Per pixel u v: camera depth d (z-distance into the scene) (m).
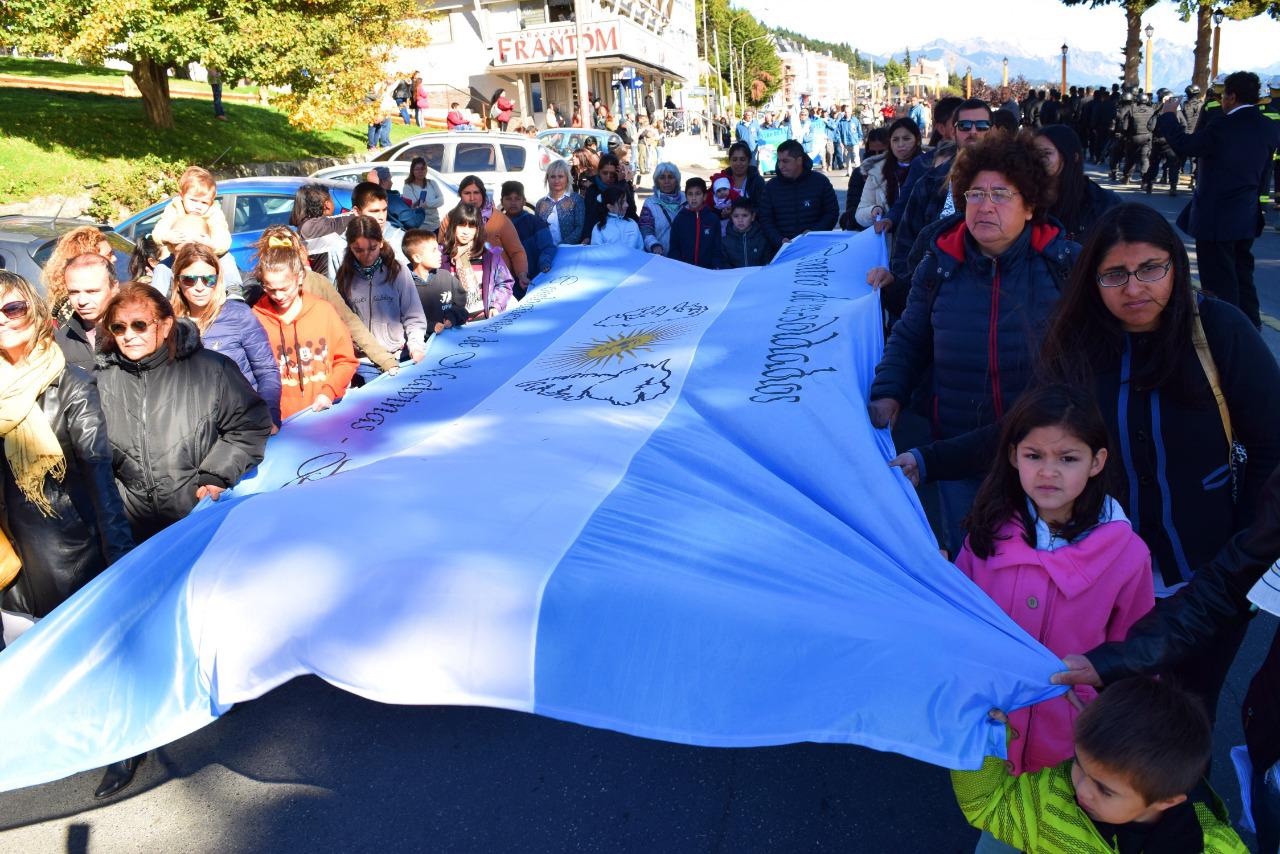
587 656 2.60
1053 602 2.48
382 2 17.33
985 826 2.17
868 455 3.30
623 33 37.09
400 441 4.29
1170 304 2.56
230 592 2.94
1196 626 2.16
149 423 3.72
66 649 3.00
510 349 5.50
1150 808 1.87
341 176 13.93
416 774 3.46
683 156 38.56
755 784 3.30
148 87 18.17
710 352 4.64
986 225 3.11
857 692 2.31
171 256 5.29
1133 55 35.28
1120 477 2.72
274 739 3.73
